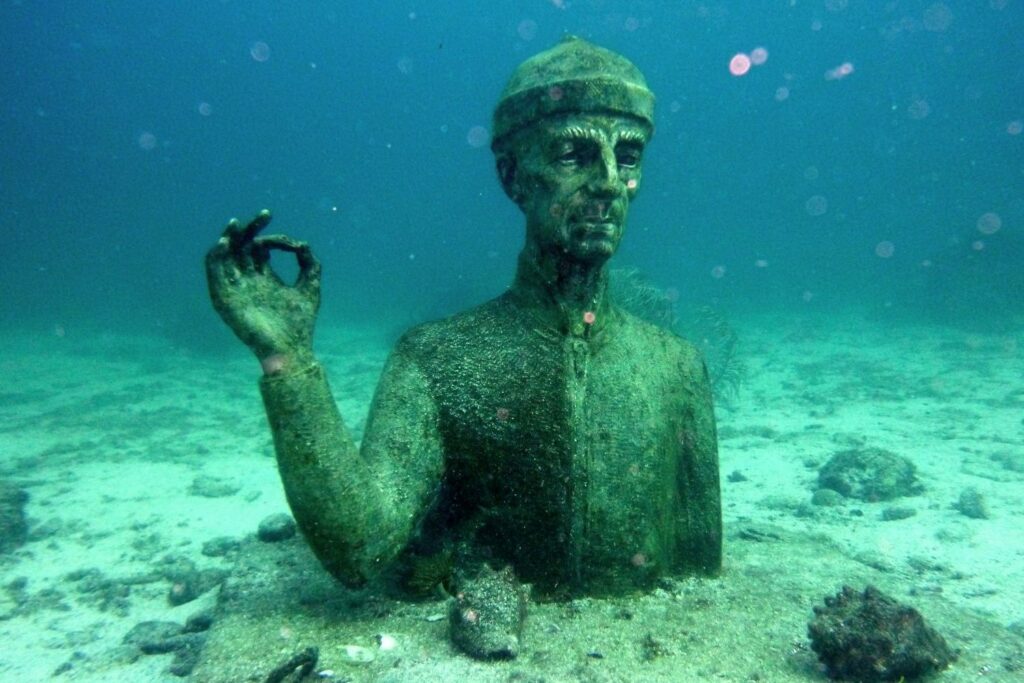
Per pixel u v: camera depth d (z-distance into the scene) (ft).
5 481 25.77
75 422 44.19
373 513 10.48
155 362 70.59
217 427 43.39
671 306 42.96
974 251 81.66
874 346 68.18
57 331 94.27
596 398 12.50
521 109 12.17
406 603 12.29
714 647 11.17
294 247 10.33
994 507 25.34
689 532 14.10
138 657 16.08
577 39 12.82
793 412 43.47
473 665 10.09
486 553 12.55
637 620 11.93
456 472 12.41
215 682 9.73
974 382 47.93
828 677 10.50
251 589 12.98
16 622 18.40
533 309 12.60
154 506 28.35
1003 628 12.93
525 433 12.07
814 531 24.00
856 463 28.37
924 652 10.37
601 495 12.32
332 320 117.70
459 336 12.66
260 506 28.37
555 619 11.76
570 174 11.81
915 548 22.13
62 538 24.86
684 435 14.07
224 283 9.68
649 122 12.41
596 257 11.77
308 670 9.74
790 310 109.29
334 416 10.15
